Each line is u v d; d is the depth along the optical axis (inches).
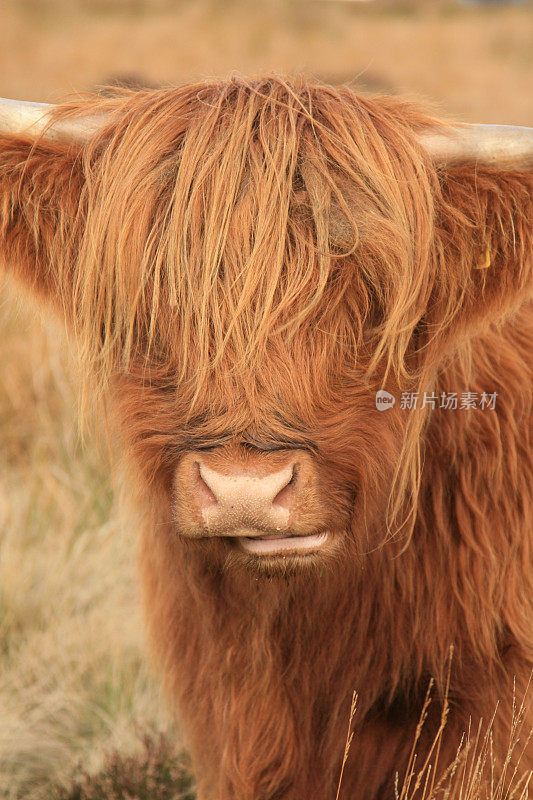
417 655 226.1
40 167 201.2
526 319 241.9
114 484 243.1
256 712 235.5
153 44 1658.5
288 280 185.3
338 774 234.4
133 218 191.2
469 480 225.8
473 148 197.6
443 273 197.3
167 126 197.6
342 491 193.0
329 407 189.9
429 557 225.8
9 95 1140.5
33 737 351.9
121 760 322.3
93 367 205.9
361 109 200.5
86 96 227.9
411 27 2090.3
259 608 225.5
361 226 186.7
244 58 1578.5
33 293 214.8
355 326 190.7
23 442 496.7
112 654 380.5
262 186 185.5
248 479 179.6
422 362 204.2
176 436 189.6
